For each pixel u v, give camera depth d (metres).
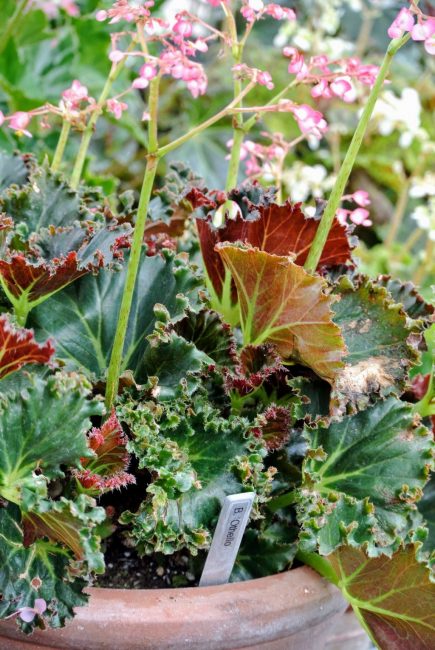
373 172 2.72
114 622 0.97
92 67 1.89
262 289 1.05
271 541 1.06
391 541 1.03
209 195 1.17
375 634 1.05
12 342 0.96
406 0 1.08
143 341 1.08
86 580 0.97
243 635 1.00
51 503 0.95
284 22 2.61
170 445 1.02
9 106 1.60
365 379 1.07
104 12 1.01
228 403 1.07
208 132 2.49
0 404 0.96
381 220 2.78
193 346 1.05
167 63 0.98
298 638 1.04
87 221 1.11
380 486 1.06
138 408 1.03
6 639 0.99
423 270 2.09
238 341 1.12
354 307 1.10
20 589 0.97
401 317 1.09
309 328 1.04
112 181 1.45
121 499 1.06
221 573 1.04
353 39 3.03
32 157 1.22
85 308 1.07
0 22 1.58
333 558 1.03
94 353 1.07
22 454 0.96
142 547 1.04
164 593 1.00
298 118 1.04
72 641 0.97
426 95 2.85
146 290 1.09
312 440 1.07
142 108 2.42
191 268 1.10
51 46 1.77
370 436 1.08
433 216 1.86
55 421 0.96
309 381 1.09
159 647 0.98
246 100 2.52
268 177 1.21
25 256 1.06
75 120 1.17
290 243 1.10
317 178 1.73
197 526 1.01
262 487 1.04
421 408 1.14
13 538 0.98
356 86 1.88
